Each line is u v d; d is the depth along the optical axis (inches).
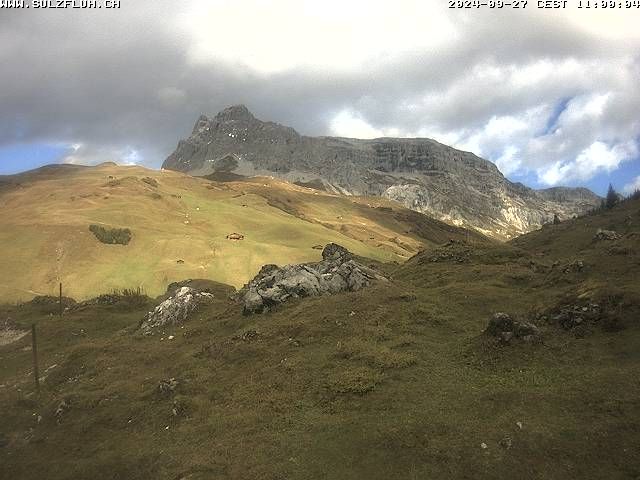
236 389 1389.0
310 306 1919.3
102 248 4901.6
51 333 2662.4
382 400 1148.5
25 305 3444.9
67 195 6845.5
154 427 1277.1
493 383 1155.3
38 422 1469.0
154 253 4960.6
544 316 1508.4
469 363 1294.3
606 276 1763.0
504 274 2215.8
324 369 1385.3
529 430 928.3
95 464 1141.7
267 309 2025.1
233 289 3474.4
